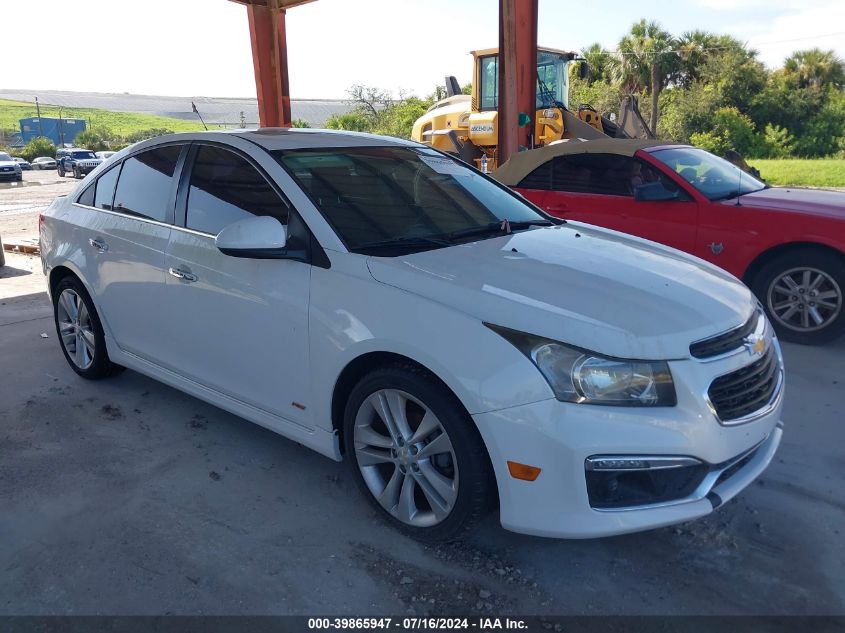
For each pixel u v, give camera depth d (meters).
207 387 3.66
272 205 3.27
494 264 2.94
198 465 3.57
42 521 3.07
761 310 3.13
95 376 4.57
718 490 2.60
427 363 2.61
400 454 2.85
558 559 2.84
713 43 43.16
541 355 2.44
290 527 3.04
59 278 4.68
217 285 3.38
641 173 6.03
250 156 3.46
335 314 2.90
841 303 5.17
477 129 12.99
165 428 3.98
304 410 3.15
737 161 7.12
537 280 2.79
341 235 3.05
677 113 41.09
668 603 2.58
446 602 2.59
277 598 2.60
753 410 2.70
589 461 2.39
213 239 3.44
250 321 3.26
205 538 2.96
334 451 3.10
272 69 12.74
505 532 3.02
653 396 2.42
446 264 2.89
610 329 2.47
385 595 2.62
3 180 35.53
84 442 3.80
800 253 5.28
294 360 3.11
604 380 2.40
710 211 5.60
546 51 13.77
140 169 4.08
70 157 42.66
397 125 40.28
